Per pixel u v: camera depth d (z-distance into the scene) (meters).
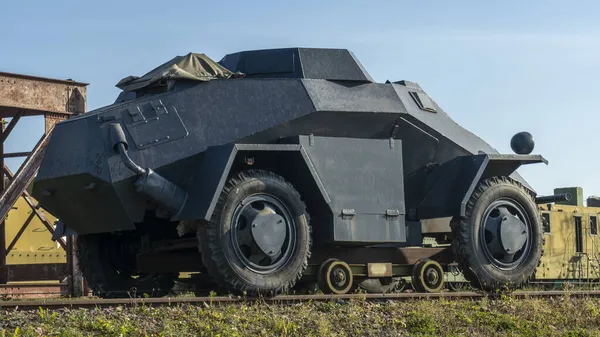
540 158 15.59
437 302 13.41
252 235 12.85
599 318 13.57
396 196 14.36
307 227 13.44
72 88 20.22
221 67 14.08
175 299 11.84
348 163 14.02
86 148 12.94
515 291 15.14
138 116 12.99
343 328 11.56
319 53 14.62
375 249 14.80
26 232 24.08
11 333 9.55
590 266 25.62
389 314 12.60
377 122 14.44
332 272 13.96
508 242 14.85
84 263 15.36
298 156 13.45
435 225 16.05
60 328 10.03
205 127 13.27
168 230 15.38
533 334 12.20
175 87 13.49
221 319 11.16
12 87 19.06
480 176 14.80
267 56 14.49
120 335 9.93
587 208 26.28
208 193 12.73
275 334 10.91
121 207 13.00
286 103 13.80
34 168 19.52
